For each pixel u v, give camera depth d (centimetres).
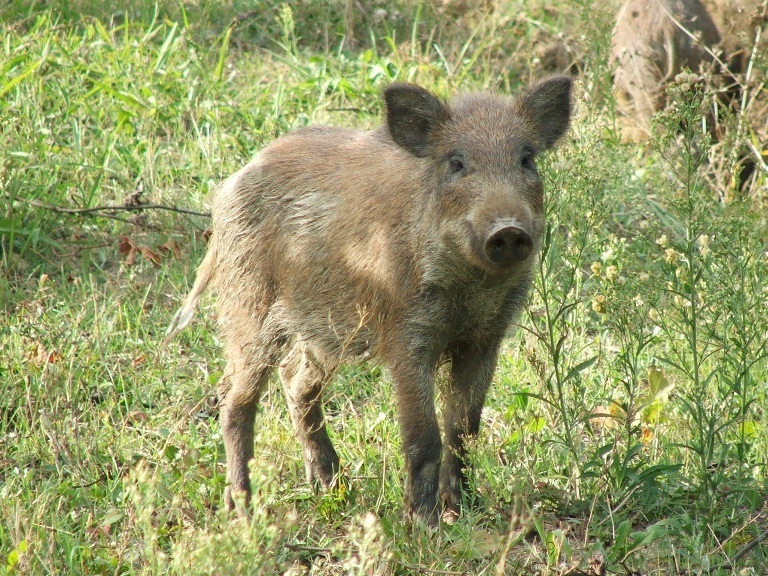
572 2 1809
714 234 884
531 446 936
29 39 1827
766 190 1445
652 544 827
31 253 1362
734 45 1738
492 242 816
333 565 797
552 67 2023
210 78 1739
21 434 985
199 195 1502
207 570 607
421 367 910
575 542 842
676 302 1160
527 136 904
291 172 1016
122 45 1900
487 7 2209
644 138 1741
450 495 926
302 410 994
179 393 1077
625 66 1797
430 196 901
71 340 1122
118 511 820
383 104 921
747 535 824
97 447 959
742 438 865
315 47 2084
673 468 861
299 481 977
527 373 1123
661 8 1745
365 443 1009
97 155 1581
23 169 1469
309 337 1007
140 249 1345
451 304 904
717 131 1526
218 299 1067
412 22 2195
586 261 1326
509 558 816
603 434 1013
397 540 828
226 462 988
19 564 731
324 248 973
